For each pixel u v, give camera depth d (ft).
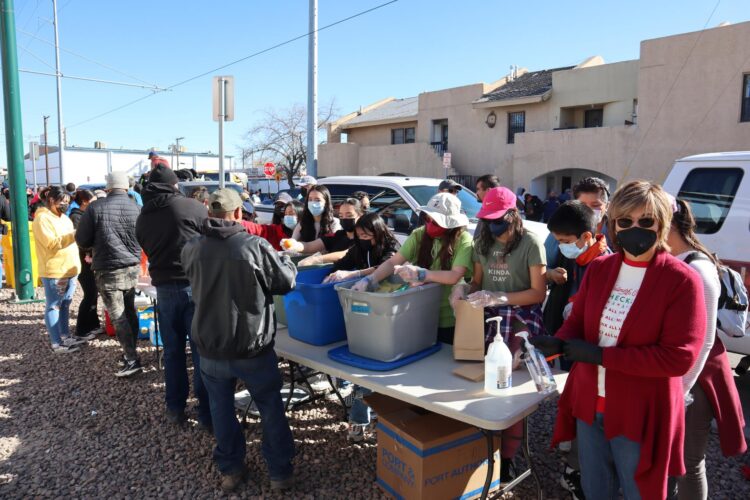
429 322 10.02
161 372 16.02
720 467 10.68
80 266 18.53
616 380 6.48
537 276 9.26
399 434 9.34
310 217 16.47
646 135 51.62
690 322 5.98
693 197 14.66
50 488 10.28
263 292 9.30
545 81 67.97
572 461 9.48
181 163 148.97
